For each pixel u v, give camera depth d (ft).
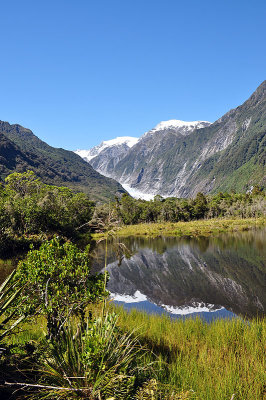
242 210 346.95
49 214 108.17
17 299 14.39
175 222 311.88
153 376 13.47
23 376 11.12
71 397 10.00
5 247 82.69
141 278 81.66
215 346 20.77
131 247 140.56
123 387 10.44
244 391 13.55
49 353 12.14
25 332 18.67
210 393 12.99
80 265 16.29
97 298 15.37
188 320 28.07
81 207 155.53
